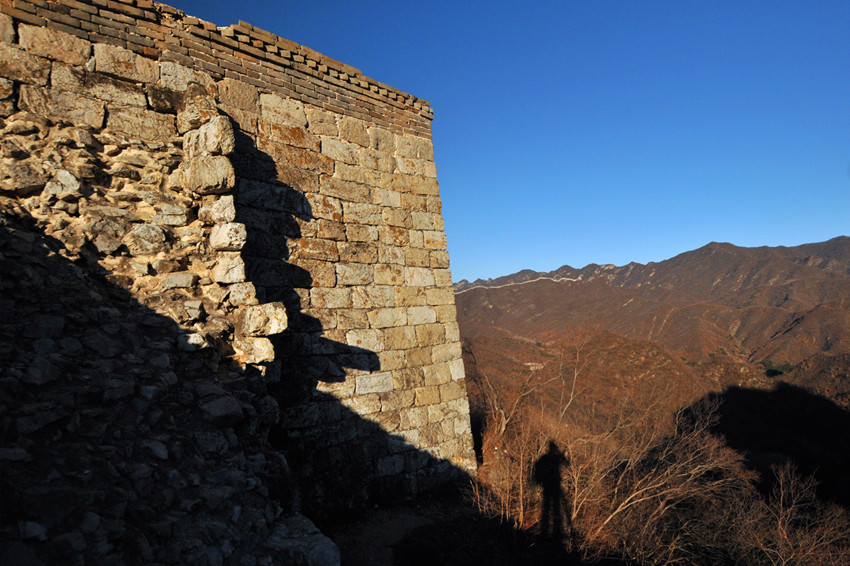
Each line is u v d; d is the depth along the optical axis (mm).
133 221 5301
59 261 4527
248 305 5574
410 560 5922
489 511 7375
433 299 9016
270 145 6992
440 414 8633
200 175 5621
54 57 5230
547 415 13008
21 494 2721
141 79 5820
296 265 7062
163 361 4445
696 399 20984
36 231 4637
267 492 4348
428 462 8266
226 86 6605
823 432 19094
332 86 8023
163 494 3465
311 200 7406
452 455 8672
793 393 22625
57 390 3486
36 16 5176
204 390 4590
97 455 3322
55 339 3908
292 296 6945
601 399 18156
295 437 6668
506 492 7578
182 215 5707
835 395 21641
